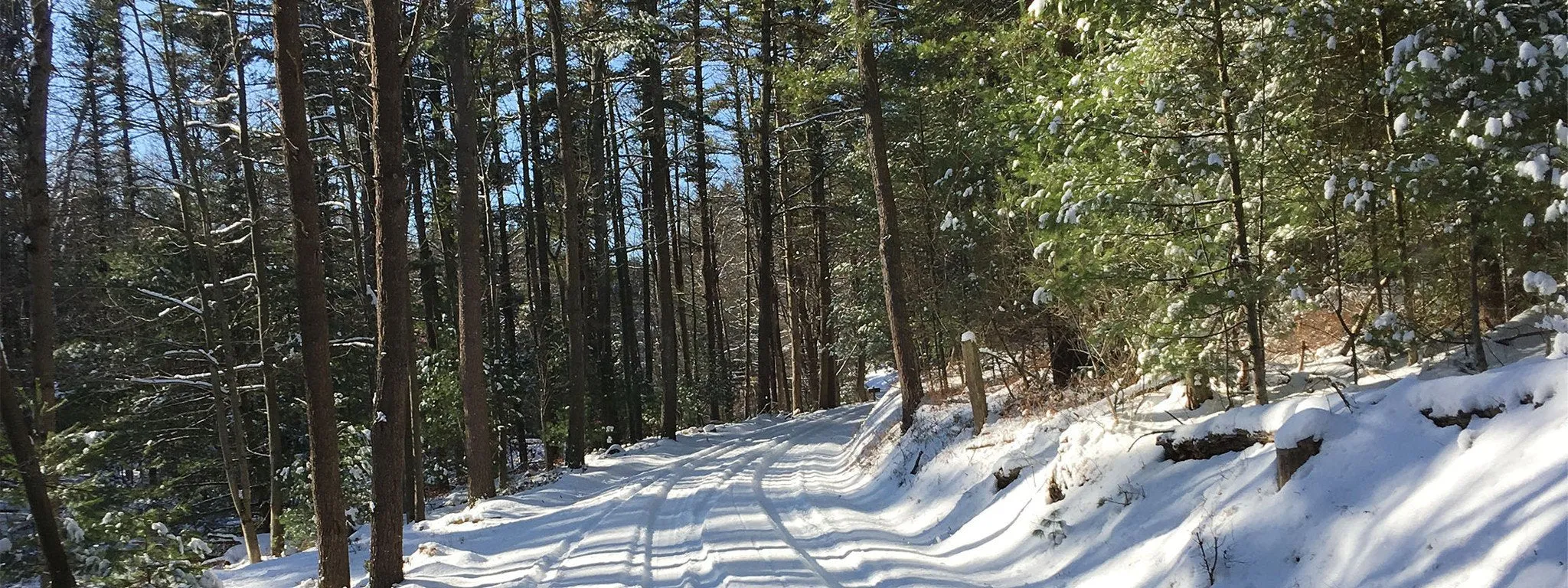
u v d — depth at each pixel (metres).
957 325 15.65
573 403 18.84
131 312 17.64
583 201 23.69
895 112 17.95
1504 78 5.81
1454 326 7.32
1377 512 4.75
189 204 14.91
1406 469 4.89
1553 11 5.68
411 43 7.90
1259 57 6.86
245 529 14.30
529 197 21.28
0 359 6.89
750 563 7.66
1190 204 6.99
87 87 13.23
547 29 19.78
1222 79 6.83
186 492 19.97
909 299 17.75
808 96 14.97
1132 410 8.79
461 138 14.38
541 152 23.31
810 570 7.33
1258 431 6.48
